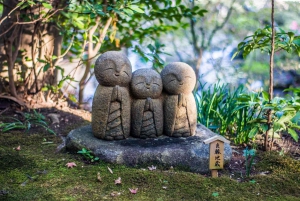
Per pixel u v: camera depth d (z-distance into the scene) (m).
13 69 3.83
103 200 2.07
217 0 6.93
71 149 2.79
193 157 2.57
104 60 2.63
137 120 2.76
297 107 2.68
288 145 3.23
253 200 2.13
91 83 6.29
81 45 4.74
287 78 6.58
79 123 3.64
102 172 2.42
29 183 2.28
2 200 2.05
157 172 2.43
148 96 2.73
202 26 7.07
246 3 6.94
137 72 2.75
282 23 6.80
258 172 2.62
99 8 3.28
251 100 2.93
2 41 3.83
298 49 2.88
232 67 6.89
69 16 3.66
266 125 2.86
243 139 3.18
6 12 3.79
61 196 2.10
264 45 2.97
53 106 3.97
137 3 3.93
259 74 6.70
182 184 2.29
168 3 4.03
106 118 2.69
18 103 3.75
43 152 2.83
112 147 2.62
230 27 7.06
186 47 7.22
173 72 2.74
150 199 2.10
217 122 3.43
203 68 7.05
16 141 3.04
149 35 5.06
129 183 2.29
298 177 2.49
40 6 3.75
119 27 4.29
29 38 3.90
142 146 2.64
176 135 2.82
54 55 3.99
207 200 2.11
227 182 2.34
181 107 2.78
